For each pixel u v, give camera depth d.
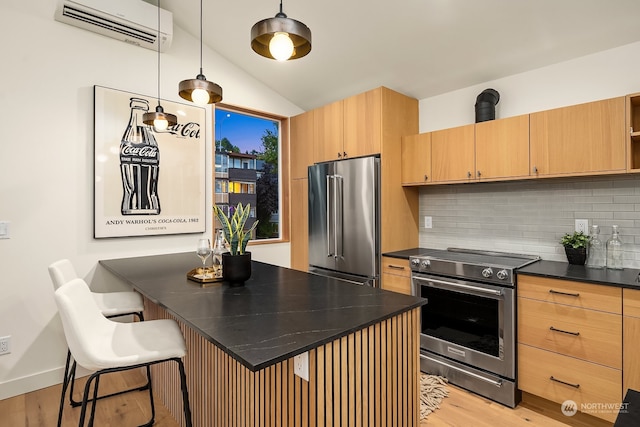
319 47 3.16
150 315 2.42
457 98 3.29
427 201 3.54
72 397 2.27
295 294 1.69
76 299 1.42
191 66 3.31
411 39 2.80
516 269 2.29
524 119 2.55
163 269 2.37
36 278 2.50
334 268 3.48
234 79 3.64
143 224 2.97
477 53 2.78
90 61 2.73
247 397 1.40
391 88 3.48
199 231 3.31
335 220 3.43
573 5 2.18
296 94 4.02
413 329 1.55
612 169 2.16
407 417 1.51
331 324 1.25
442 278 2.67
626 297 1.85
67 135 2.62
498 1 2.29
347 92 3.76
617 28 2.27
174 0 2.92
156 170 3.05
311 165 3.81
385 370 1.39
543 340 2.16
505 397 2.29
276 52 1.47
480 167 2.79
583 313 2.00
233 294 1.69
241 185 3.86
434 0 2.40
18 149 2.43
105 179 2.78
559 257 2.67
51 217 2.55
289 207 4.15
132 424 2.06
